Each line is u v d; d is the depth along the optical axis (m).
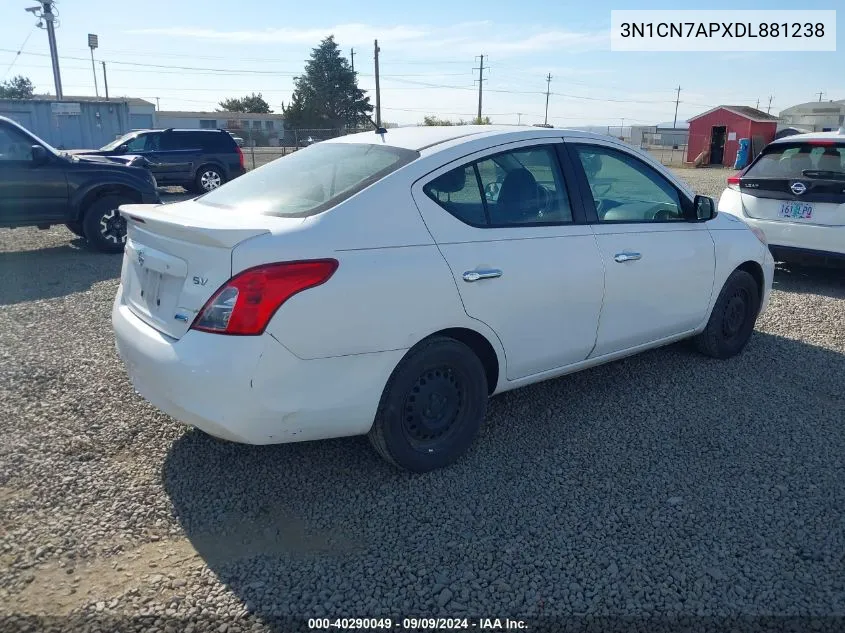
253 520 3.15
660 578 2.77
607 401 4.46
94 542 2.97
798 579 2.77
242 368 2.87
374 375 3.17
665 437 3.97
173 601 2.62
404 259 3.22
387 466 3.61
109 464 3.59
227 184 4.01
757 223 7.52
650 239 4.38
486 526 3.11
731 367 5.07
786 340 5.72
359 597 2.66
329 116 69.62
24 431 3.92
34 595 2.64
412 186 3.38
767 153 7.78
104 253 9.77
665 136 59.31
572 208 4.02
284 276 2.91
